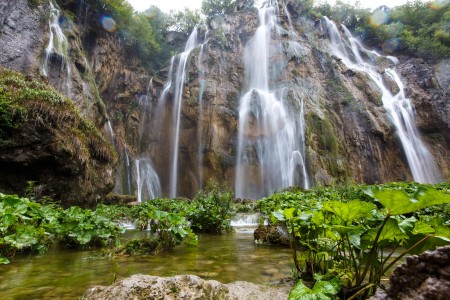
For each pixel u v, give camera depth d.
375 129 25.62
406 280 1.54
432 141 27.41
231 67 28.48
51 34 16.00
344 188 9.00
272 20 31.66
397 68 31.56
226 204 8.43
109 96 23.98
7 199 4.62
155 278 2.10
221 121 25.39
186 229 5.11
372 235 2.03
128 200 14.84
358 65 31.97
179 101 26.11
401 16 35.97
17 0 14.70
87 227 4.91
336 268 2.46
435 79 28.83
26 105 8.03
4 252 4.01
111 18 23.33
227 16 33.03
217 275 3.13
